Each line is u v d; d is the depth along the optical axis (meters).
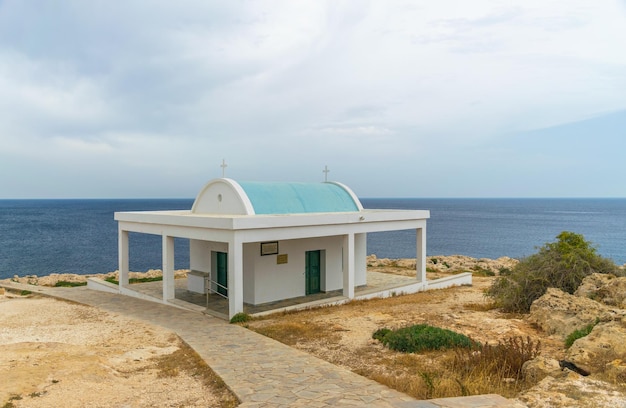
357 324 14.80
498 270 32.06
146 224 20.55
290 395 8.34
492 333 13.37
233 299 15.73
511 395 8.02
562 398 7.00
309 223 17.77
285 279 19.45
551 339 12.60
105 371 9.83
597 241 79.62
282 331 13.95
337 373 9.73
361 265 22.50
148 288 22.12
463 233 101.06
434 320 15.16
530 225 124.00
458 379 8.93
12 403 7.77
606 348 9.26
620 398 6.95
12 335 14.08
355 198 23.31
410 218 22.41
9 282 26.88
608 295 14.86
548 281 17.17
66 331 14.62
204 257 20.95
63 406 7.90
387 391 8.52
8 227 109.19
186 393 8.94
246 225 15.84
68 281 28.97
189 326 14.98
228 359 10.91
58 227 110.12
